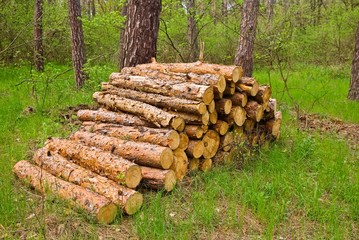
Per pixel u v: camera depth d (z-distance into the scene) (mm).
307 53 19375
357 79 11297
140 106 5688
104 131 5742
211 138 5867
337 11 19391
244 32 11289
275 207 4637
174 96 5715
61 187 4609
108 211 4281
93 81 10250
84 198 4359
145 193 4980
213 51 20125
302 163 6117
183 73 6094
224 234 4129
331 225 4312
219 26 20000
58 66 17000
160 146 5070
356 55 11289
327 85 13602
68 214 4270
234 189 5113
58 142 5426
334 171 5734
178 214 4480
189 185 5297
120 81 6344
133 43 8086
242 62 11352
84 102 9609
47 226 4094
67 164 4965
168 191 5000
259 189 5121
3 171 5473
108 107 6215
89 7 24641
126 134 5484
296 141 7195
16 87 11344
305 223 4387
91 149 5062
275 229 4258
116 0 20266
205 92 5496
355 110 10086
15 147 6453
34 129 7434
